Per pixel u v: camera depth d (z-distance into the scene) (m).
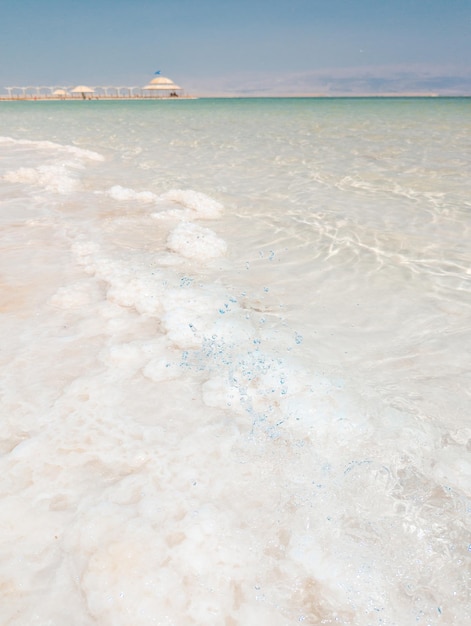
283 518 1.53
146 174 7.36
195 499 1.59
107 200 5.65
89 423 1.93
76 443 1.82
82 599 1.29
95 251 3.88
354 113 21.83
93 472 1.70
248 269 3.65
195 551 1.41
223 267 3.67
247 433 1.90
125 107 35.44
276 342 2.58
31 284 3.23
